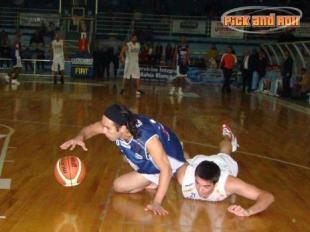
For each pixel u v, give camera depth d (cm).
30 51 2661
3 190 554
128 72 1789
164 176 493
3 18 2989
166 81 2612
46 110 1249
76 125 1028
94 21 2803
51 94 1667
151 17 2980
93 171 660
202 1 3253
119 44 2873
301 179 677
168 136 523
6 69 2492
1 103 1354
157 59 2638
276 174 700
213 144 897
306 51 1919
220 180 519
